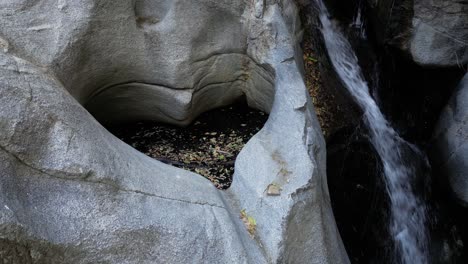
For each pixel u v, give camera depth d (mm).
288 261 2928
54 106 2539
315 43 5074
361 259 4898
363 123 4930
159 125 4266
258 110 4453
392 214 5203
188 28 3748
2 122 2246
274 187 3115
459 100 5230
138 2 3584
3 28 2906
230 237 2725
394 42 5363
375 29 5617
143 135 4156
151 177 2803
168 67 3799
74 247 2248
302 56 4789
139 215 2520
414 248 5371
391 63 5594
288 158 3299
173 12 3664
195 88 4023
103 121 4012
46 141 2396
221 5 3830
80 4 3215
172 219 2621
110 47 3484
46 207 2238
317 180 3279
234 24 3988
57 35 3119
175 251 2537
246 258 2695
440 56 5215
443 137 5383
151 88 3926
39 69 2916
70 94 3105
